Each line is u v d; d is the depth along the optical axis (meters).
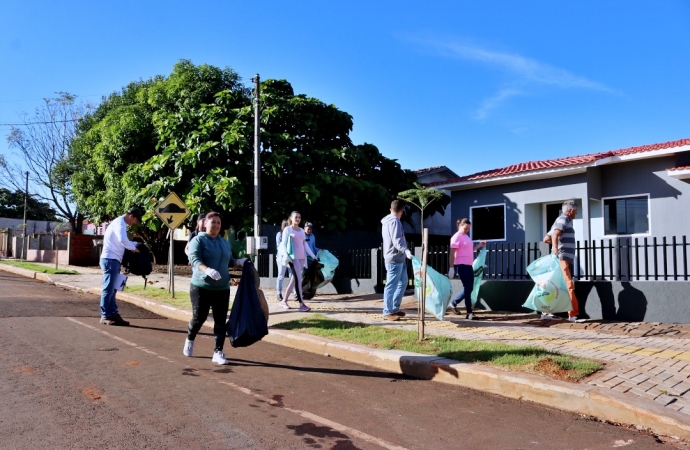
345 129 20.22
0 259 35.28
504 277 12.70
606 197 15.02
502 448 4.23
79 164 28.80
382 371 6.72
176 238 28.27
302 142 18.77
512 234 16.47
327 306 11.70
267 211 17.25
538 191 15.87
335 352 7.51
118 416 4.70
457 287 11.39
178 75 20.81
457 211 17.88
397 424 4.74
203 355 7.33
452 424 4.77
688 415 4.63
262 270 16.52
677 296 8.99
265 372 6.50
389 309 9.63
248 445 4.16
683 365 6.14
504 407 5.29
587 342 7.52
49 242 31.16
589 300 9.77
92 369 6.28
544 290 9.35
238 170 16.83
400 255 9.59
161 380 5.91
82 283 16.95
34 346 7.38
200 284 6.87
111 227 9.59
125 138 20.72
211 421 4.66
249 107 17.56
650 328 8.58
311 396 5.54
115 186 21.41
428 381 6.25
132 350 7.43
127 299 13.25
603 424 4.83
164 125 17.73
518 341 7.60
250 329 6.67
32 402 5.00
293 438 4.34
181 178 17.19
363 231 18.78
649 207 14.12
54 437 4.18
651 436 4.54
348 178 17.39
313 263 12.20
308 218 17.41
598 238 15.07
